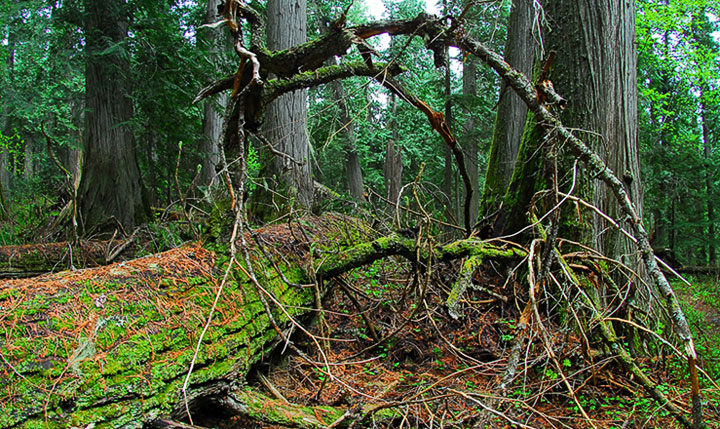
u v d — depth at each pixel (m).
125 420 1.78
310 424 2.36
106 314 2.01
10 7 7.70
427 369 3.66
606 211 4.28
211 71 8.50
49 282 2.12
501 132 6.87
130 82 7.59
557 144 3.07
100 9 7.28
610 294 4.04
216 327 2.39
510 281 4.49
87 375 1.75
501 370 3.19
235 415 2.40
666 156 12.73
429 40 3.37
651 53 13.62
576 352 3.32
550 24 4.60
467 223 4.92
